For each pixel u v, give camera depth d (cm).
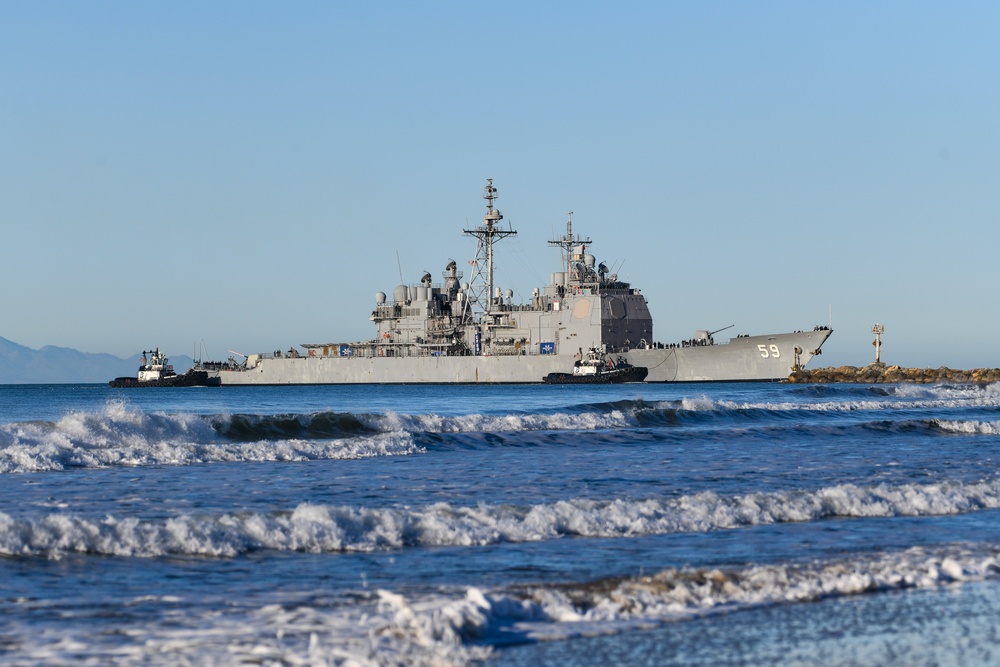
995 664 3077
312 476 7419
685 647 3200
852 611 3641
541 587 3847
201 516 4991
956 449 10062
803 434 11762
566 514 5284
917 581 4059
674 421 13525
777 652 3167
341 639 3173
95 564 4241
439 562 4375
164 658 2984
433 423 11500
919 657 3131
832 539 4978
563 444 10294
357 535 4784
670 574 4012
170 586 3894
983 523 5503
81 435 8869
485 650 3106
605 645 3203
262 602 3650
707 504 5659
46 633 3234
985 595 3888
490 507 5441
